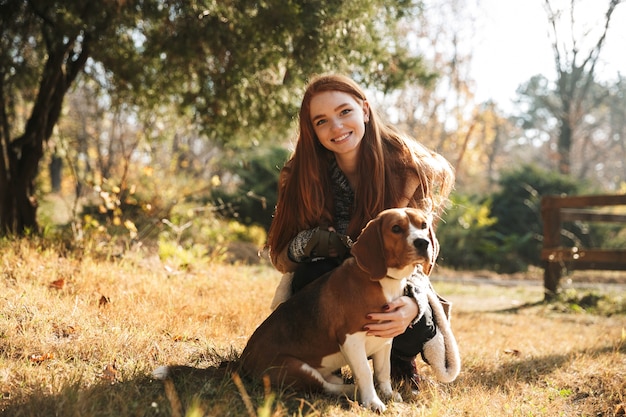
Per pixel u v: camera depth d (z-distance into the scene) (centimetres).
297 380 324
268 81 789
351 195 384
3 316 399
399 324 320
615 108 4909
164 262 745
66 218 1334
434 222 406
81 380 315
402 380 370
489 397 363
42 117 787
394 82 847
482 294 1084
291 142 430
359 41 736
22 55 859
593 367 432
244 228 1455
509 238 1802
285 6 654
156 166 1234
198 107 862
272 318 340
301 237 373
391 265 312
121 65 848
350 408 313
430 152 402
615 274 1469
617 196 940
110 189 910
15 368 328
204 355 390
